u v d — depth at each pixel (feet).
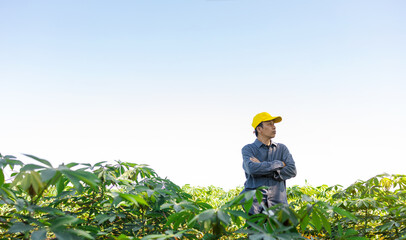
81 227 8.50
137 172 12.48
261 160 12.42
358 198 13.75
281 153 12.54
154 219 11.62
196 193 18.48
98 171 10.82
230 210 7.38
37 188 6.83
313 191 18.81
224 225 7.67
